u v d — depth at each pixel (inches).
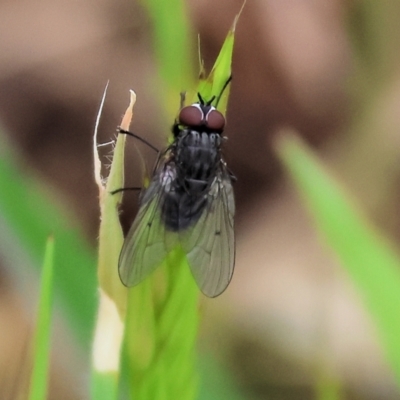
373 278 4.2
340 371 5.0
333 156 5.4
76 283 4.4
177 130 4.5
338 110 5.5
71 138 5.5
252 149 5.5
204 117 4.5
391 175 5.0
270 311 5.1
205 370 4.6
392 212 5.0
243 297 5.2
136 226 4.5
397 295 4.2
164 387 4.1
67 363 4.5
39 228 4.4
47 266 4.0
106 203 4.0
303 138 5.5
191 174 4.5
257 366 5.0
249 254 5.3
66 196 5.4
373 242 4.2
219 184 4.6
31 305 4.4
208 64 5.5
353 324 5.0
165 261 4.1
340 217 4.2
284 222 5.3
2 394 4.1
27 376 4.1
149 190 4.5
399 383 4.2
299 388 5.0
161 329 4.1
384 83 5.0
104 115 5.5
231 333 5.0
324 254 5.1
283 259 5.2
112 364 4.0
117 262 4.0
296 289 5.1
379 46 5.0
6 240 4.4
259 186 5.4
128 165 5.3
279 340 5.0
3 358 4.9
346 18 5.2
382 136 5.0
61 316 4.4
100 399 4.0
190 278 4.1
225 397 4.6
